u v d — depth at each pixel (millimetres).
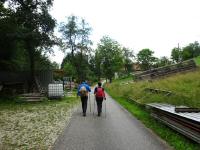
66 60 76438
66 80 62625
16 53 38406
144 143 9641
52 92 30344
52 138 10766
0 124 14703
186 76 29562
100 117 16219
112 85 54531
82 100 16891
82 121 14711
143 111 18281
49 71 36719
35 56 36312
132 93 28672
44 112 19391
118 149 8906
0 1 32781
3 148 9477
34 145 9773
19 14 32531
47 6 33438
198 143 8883
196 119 8711
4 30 32031
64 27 74188
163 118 12711
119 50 96750
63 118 16031
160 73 41281
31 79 35188
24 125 14133
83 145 9461
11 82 34625
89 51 75875
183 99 17312
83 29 74750
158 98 19719
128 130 12031
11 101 28297
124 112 18531
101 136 10836
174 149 8789
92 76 99438
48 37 33719
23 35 31547
